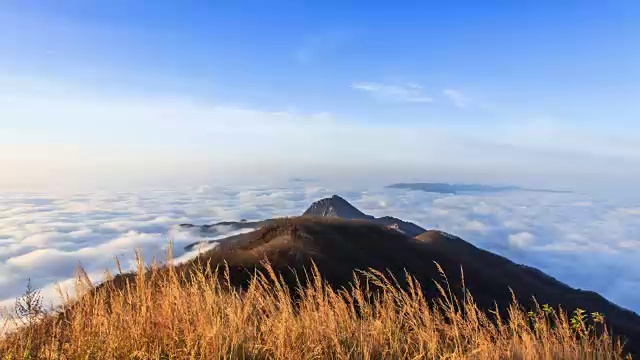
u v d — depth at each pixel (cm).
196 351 427
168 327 462
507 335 544
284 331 473
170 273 531
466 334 539
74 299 466
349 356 468
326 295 561
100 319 446
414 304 552
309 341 477
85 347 414
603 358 510
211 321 478
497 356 494
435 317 545
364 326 523
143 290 487
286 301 539
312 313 530
